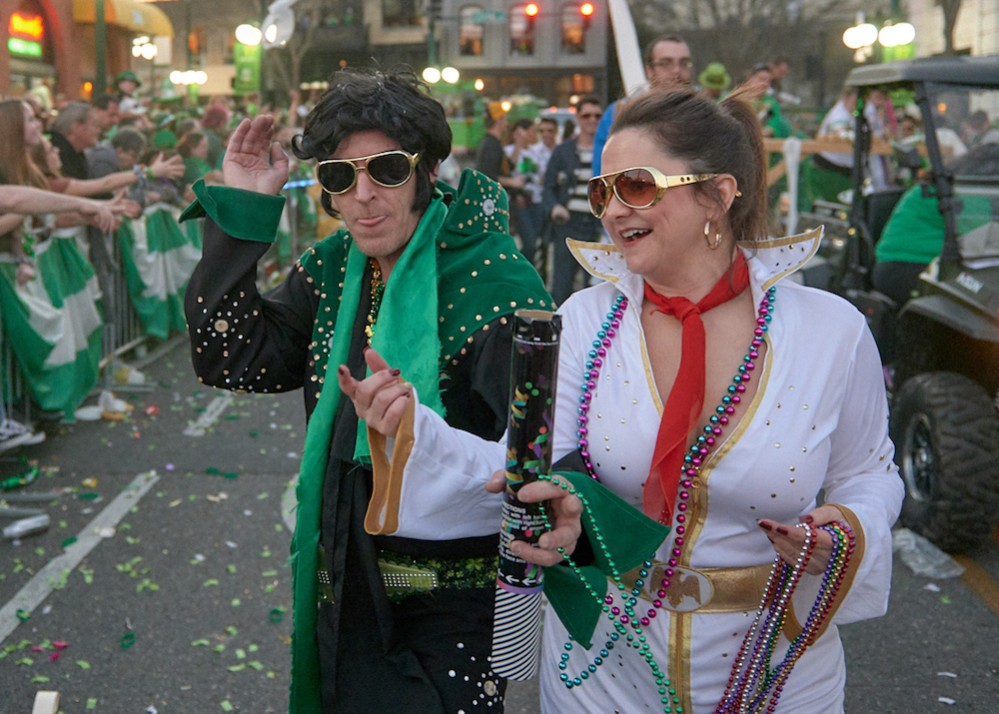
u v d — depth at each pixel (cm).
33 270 564
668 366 183
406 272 201
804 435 176
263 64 1673
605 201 179
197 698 344
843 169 874
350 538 201
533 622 178
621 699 191
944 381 454
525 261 208
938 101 508
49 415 614
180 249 863
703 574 181
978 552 460
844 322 181
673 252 178
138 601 411
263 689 350
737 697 183
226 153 217
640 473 180
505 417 195
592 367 184
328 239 221
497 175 1106
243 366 215
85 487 537
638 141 176
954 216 477
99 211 542
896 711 338
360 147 199
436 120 202
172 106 1533
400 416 172
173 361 824
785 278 188
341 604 201
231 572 438
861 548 172
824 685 189
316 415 202
